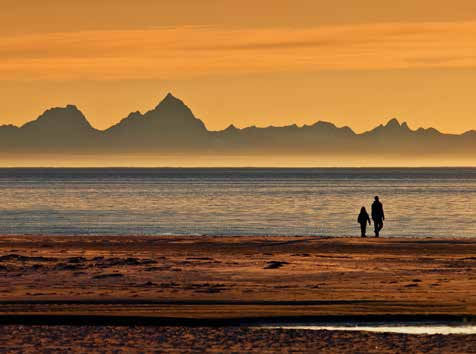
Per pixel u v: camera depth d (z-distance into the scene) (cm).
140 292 6688
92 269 8450
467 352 4609
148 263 9012
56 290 6831
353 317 5528
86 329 5209
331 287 6988
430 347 4725
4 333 5088
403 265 8850
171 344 4797
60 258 9538
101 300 6209
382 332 5134
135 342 4847
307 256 9894
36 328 5231
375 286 7050
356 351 4644
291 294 6531
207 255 10069
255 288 6950
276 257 9781
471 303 6056
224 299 6262
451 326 5328
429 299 6250
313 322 5444
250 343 4825
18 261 9175
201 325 5344
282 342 4850
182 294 6556
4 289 6894
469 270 8362
